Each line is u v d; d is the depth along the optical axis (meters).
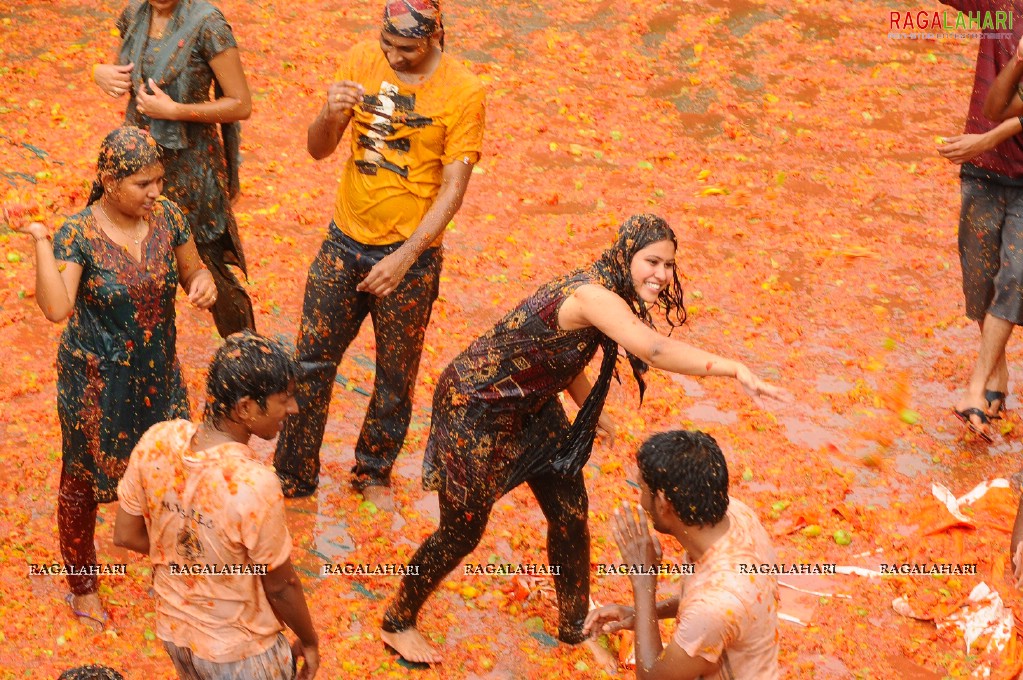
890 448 12.16
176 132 11.02
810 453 11.98
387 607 9.38
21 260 14.45
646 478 6.59
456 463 8.45
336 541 10.55
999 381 12.70
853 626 9.70
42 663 8.83
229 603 6.95
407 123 9.74
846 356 13.74
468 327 13.93
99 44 21.16
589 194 17.34
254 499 6.63
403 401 10.74
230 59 11.02
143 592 9.70
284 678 7.29
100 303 8.51
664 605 7.55
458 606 9.85
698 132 19.52
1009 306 12.17
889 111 20.45
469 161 9.90
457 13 23.66
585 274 7.90
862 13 24.67
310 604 9.73
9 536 10.16
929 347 13.98
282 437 10.82
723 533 6.66
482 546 10.59
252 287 14.38
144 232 8.66
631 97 20.62
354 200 10.02
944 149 12.00
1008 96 11.39
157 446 6.83
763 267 15.55
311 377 10.53
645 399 12.84
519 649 9.43
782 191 17.66
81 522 8.99
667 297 8.30
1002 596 10.07
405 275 10.05
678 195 17.44
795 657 9.32
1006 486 11.55
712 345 13.84
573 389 9.16
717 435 12.25
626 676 9.14
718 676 6.63
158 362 8.89
